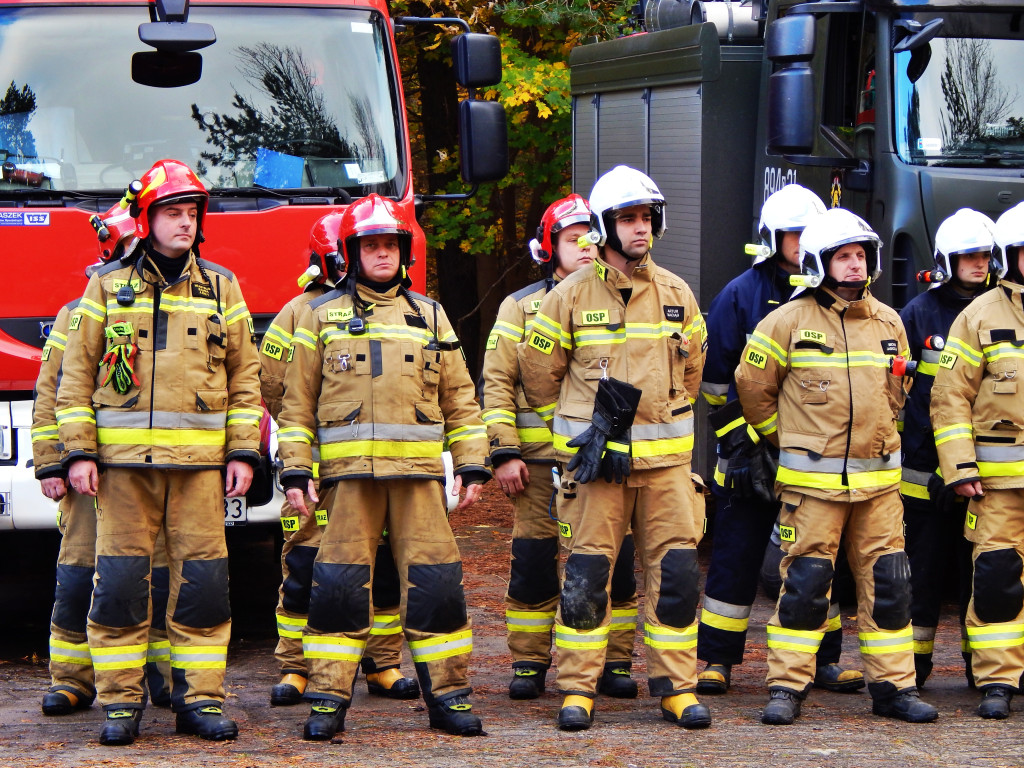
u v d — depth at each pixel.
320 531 9.41
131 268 8.36
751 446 9.53
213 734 8.20
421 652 8.45
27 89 10.90
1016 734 8.37
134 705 8.23
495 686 10.04
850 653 10.84
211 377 8.38
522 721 8.82
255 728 8.62
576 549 8.69
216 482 8.44
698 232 14.18
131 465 8.18
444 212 23.50
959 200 12.03
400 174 11.51
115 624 8.20
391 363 8.34
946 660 10.93
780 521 9.05
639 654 11.29
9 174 10.73
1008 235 9.22
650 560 8.72
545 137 22.78
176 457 8.23
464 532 17.00
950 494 9.45
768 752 7.84
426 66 24.19
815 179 13.20
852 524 8.94
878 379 8.84
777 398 9.18
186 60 11.16
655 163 15.31
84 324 8.24
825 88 13.16
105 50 11.09
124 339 8.22
